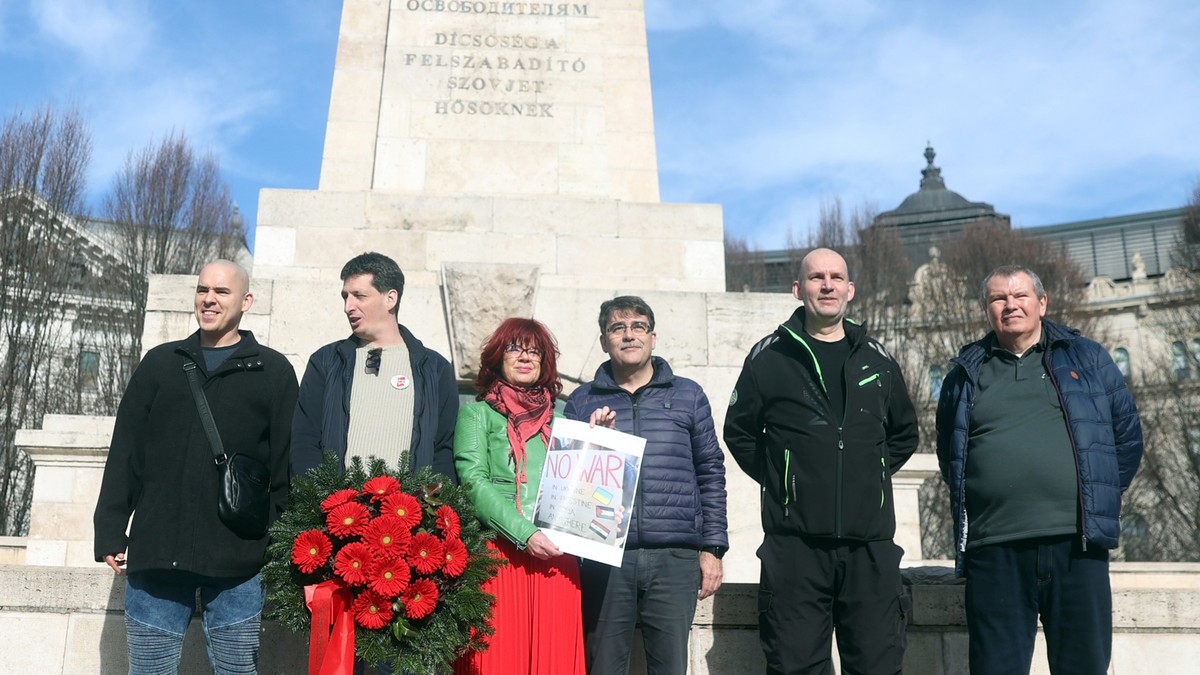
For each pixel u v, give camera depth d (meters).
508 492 4.30
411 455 4.24
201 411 4.19
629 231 8.80
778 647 4.37
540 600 4.17
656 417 4.59
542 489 4.21
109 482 4.16
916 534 9.78
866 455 4.39
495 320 7.84
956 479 4.59
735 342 8.17
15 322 22.50
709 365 8.10
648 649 4.43
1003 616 4.40
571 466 4.23
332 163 8.97
